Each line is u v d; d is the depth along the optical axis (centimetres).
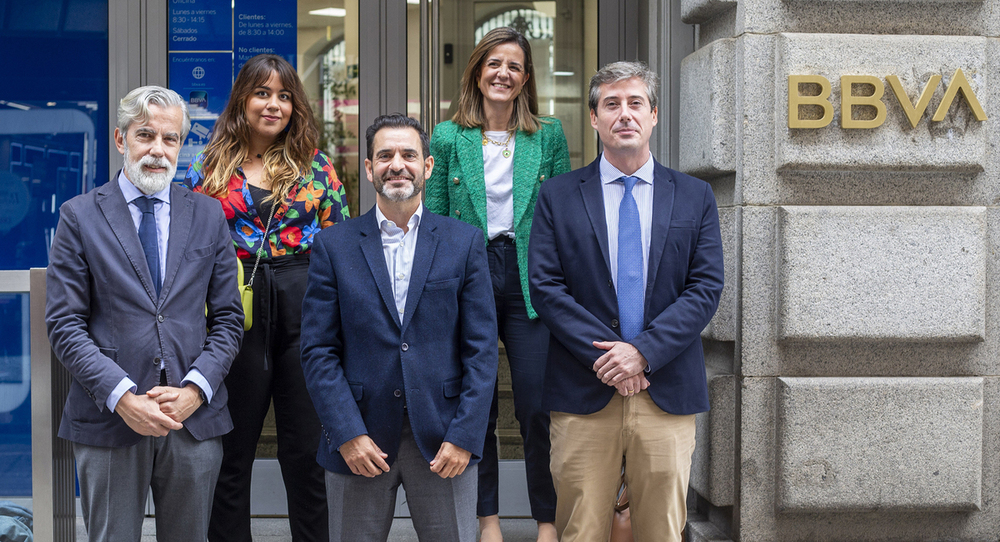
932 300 315
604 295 258
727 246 329
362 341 233
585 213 265
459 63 393
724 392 325
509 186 314
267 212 287
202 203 252
